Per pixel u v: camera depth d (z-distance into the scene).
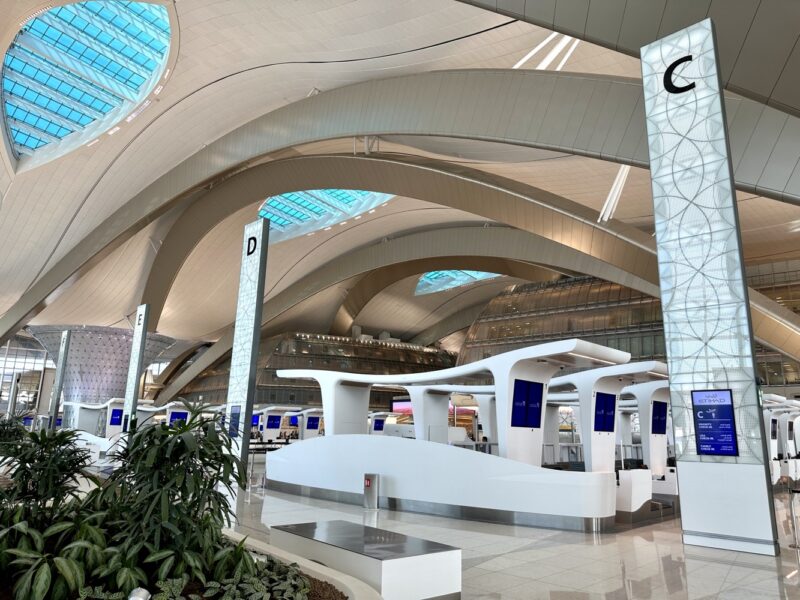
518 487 10.78
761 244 29.09
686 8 10.02
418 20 18.94
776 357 34.94
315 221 43.31
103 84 25.55
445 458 12.03
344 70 22.38
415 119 18.97
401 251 43.84
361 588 4.43
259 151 25.30
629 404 23.39
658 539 9.14
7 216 32.25
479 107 17.30
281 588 4.17
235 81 24.27
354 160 25.66
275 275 48.72
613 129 14.86
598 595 5.80
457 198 24.16
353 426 18.06
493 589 6.04
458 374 14.51
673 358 8.80
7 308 43.19
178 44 21.61
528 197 22.00
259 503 13.80
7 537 4.39
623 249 21.92
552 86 16.02
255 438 35.34
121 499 4.70
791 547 8.38
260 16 19.94
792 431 28.44
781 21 9.57
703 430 8.40
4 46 20.23
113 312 48.31
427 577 5.22
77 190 31.36
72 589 3.62
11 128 27.91
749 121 13.73
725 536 8.09
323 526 6.74
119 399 32.66
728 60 10.24
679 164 9.05
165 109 26.16
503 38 19.16
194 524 4.41
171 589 3.85
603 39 10.73
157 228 38.69
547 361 12.45
